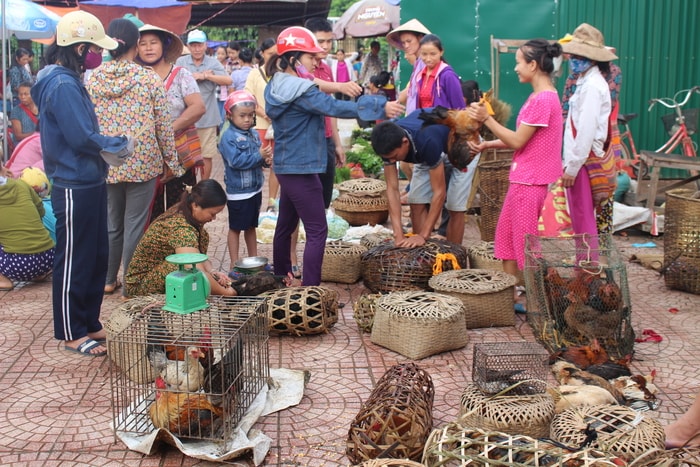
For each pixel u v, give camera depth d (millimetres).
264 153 6324
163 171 5816
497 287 5109
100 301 4879
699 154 9664
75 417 3924
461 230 6734
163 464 3463
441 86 6363
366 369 4531
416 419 3287
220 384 3602
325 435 3715
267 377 4129
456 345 4770
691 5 9461
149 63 6320
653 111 9719
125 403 3725
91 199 4562
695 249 5828
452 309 4742
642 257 6781
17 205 5992
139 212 5664
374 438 3234
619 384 4086
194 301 3703
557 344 4672
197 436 3492
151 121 5480
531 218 5254
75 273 4629
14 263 6066
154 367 3676
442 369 4508
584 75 5449
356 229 7914
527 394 3682
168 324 3830
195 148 6656
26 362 4637
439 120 5227
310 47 5273
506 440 2957
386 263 5680
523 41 8789
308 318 4918
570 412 3324
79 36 4414
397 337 4715
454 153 5258
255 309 3984
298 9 16922
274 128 5402
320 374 4461
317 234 5523
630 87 9664
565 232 6184
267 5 16328
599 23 9477
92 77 5461
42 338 5031
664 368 4516
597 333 4594
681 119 8961
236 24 18281
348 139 13469
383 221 8469
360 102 5141
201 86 8844
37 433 3760
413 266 5594
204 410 3488
